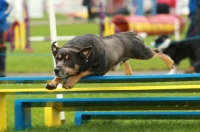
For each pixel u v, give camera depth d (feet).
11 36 90.48
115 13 144.56
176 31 88.94
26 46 92.27
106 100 32.65
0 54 60.64
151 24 91.91
